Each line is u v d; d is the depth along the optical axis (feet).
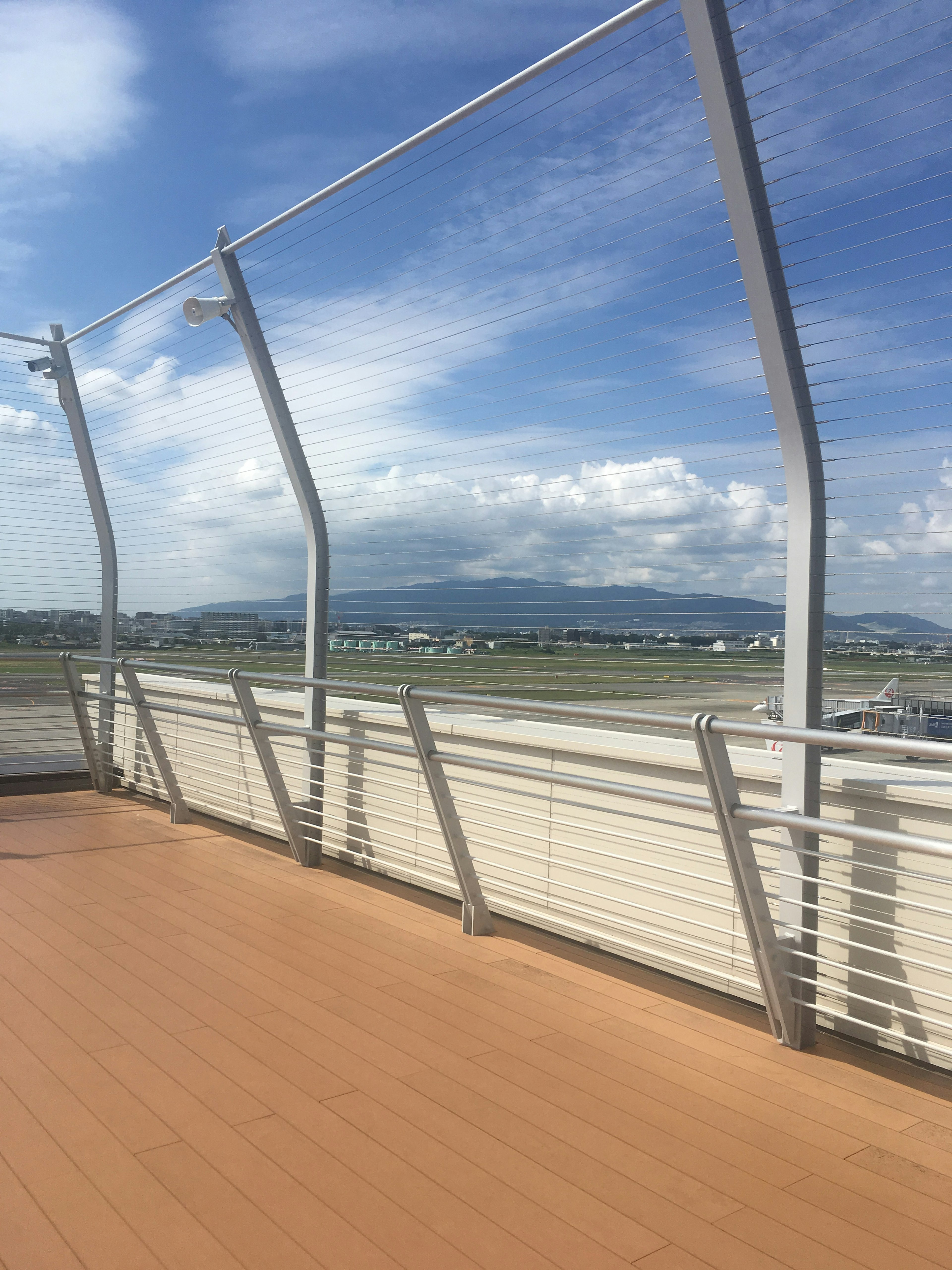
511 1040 8.49
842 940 7.55
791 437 8.52
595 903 11.28
